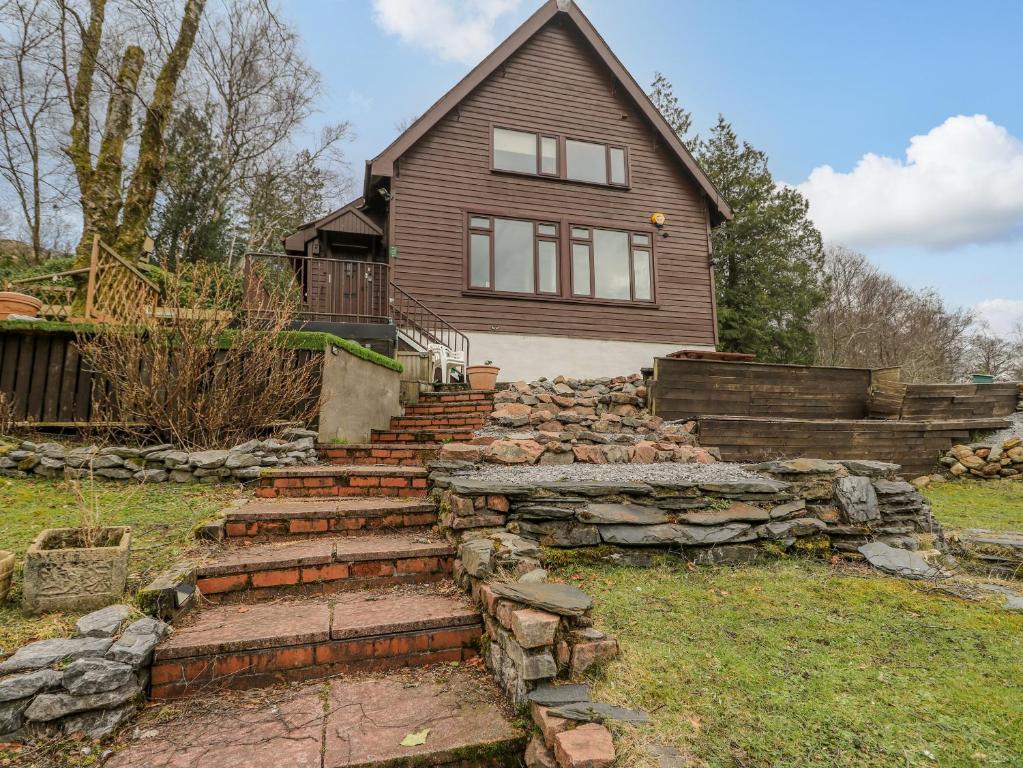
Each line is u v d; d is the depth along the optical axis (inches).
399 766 71.6
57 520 138.8
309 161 910.4
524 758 74.9
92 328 196.5
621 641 98.7
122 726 77.9
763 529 156.7
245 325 219.0
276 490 167.0
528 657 81.2
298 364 215.5
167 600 97.5
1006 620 114.9
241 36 659.4
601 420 295.4
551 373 446.0
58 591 93.3
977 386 366.3
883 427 319.3
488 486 140.7
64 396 196.4
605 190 484.1
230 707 84.2
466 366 414.6
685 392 314.7
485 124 458.0
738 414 324.8
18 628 87.4
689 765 65.9
